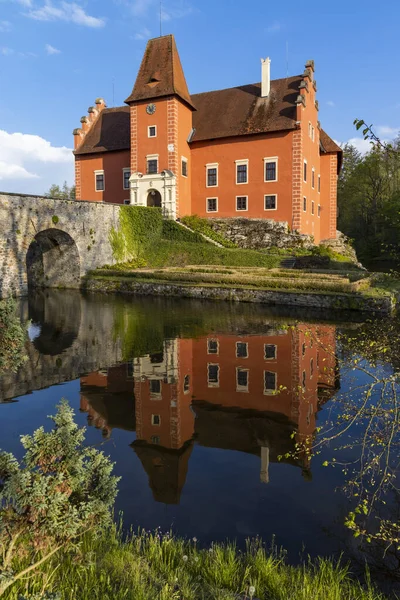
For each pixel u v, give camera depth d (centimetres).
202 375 1083
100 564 385
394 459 666
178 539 474
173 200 3816
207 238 3644
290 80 4006
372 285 2406
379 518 521
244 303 2283
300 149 3619
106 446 716
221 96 4269
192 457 680
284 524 511
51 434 335
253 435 760
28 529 309
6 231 2550
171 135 3812
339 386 998
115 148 4300
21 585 328
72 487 322
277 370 1120
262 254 3244
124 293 2764
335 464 660
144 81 3962
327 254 3391
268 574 390
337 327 1625
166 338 1474
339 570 423
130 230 3566
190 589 363
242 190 3878
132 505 547
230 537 484
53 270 3209
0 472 329
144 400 923
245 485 600
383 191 5403
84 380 1048
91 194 4481
